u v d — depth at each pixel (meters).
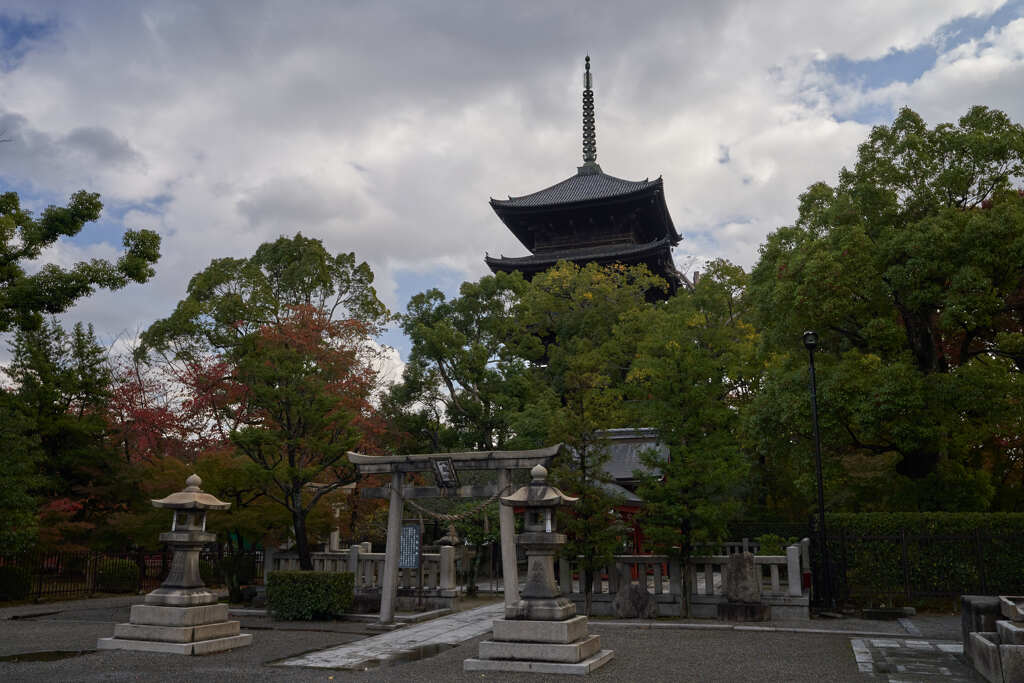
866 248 20.38
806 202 24.27
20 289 21.25
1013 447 25.02
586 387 17.36
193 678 9.34
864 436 20.94
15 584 20.19
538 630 10.18
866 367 20.14
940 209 20.44
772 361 26.95
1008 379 19.44
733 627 14.55
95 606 19.25
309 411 18.83
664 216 63.94
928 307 20.58
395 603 16.95
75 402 29.17
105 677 9.35
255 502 20.36
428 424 34.50
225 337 22.03
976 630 10.34
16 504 19.50
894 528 18.09
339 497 22.31
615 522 16.84
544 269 61.00
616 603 16.62
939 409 19.28
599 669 10.08
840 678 9.33
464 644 12.73
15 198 23.20
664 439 17.34
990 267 18.78
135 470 26.06
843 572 17.62
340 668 10.28
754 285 24.95
